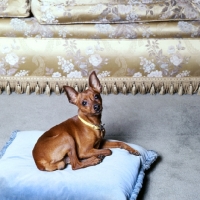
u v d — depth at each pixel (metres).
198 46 2.45
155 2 2.38
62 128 1.64
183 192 1.74
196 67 2.49
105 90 2.55
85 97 1.60
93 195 1.51
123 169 1.63
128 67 2.49
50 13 2.35
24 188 1.54
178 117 2.33
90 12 2.35
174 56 2.46
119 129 2.21
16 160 1.69
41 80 2.53
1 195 1.55
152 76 2.52
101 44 2.44
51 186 1.54
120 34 2.42
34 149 1.65
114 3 2.38
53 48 2.44
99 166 1.63
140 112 2.38
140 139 2.12
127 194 1.55
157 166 1.90
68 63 2.47
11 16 2.40
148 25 2.41
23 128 2.22
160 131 2.19
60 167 1.63
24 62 2.47
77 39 2.44
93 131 1.65
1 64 2.48
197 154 2.00
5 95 2.56
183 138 2.13
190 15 2.39
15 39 2.44
